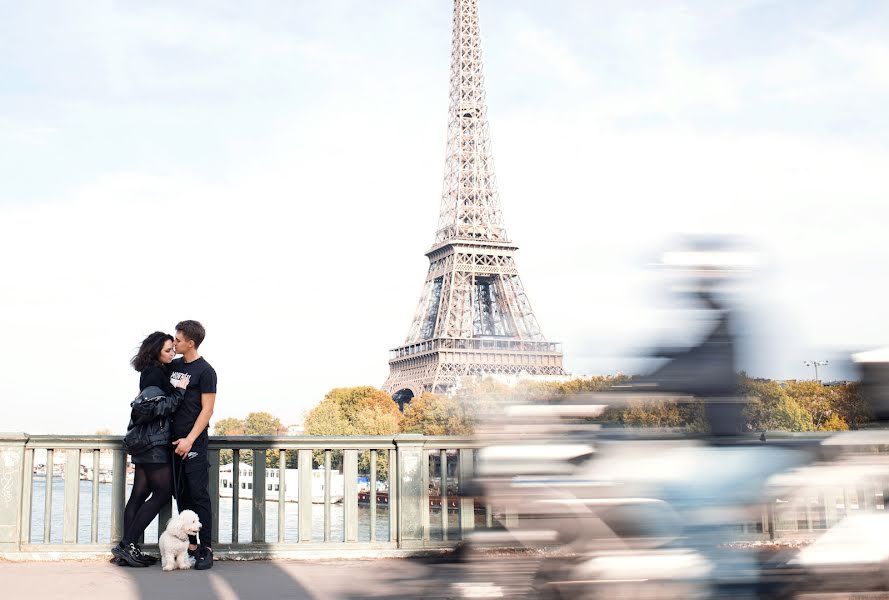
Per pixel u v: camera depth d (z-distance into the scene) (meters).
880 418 7.73
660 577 6.08
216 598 10.15
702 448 6.77
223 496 120.31
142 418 12.45
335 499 115.69
